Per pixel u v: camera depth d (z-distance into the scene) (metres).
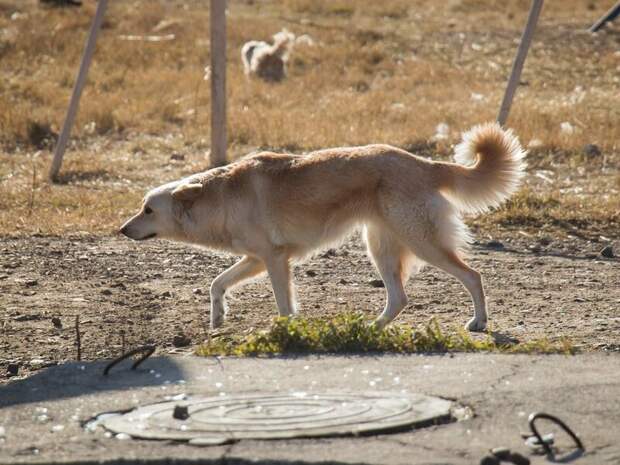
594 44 40.31
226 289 11.95
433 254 11.30
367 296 13.45
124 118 28.38
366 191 11.34
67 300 13.32
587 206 19.09
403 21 45.62
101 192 20.84
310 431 7.14
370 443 6.94
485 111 27.94
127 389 8.47
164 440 7.13
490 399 7.86
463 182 11.50
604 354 9.45
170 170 23.39
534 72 35.69
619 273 14.84
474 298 11.32
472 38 41.41
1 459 6.86
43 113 27.91
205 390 8.34
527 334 10.94
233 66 36.34
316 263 15.66
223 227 11.72
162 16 42.09
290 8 47.84
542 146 24.16
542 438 6.95
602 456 6.71
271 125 26.75
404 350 9.84
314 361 9.30
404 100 31.19
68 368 9.26
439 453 6.75
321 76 34.62
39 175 22.52
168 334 11.62
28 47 36.16
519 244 17.05
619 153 23.86
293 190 11.43
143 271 15.08
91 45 22.36
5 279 14.45
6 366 10.47
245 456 6.73
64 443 7.15
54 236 17.44
